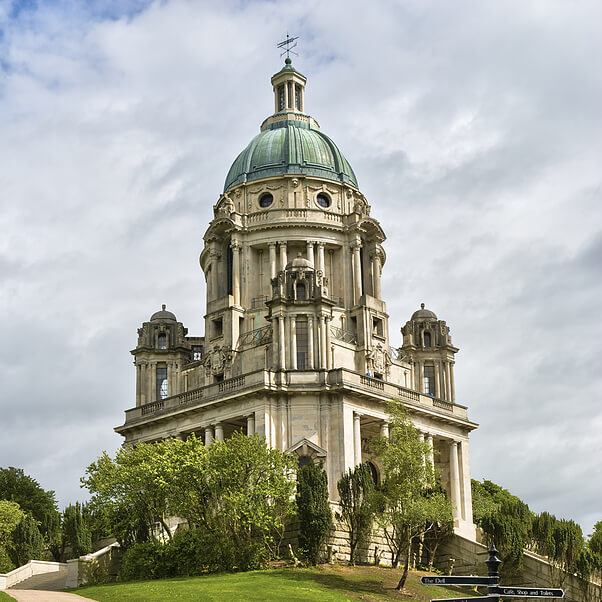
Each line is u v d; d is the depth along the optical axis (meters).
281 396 89.38
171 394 110.62
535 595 26.62
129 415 102.44
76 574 75.81
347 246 106.56
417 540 83.81
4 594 57.69
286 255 105.38
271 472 73.88
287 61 123.00
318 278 96.00
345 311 104.06
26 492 116.56
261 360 98.06
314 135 114.25
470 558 81.62
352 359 101.12
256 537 75.31
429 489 77.12
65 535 98.94
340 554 75.81
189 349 113.12
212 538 72.25
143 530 77.75
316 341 92.88
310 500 73.62
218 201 110.38
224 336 102.69
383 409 93.00
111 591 61.88
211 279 107.19
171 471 74.19
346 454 87.38
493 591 26.55
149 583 65.25
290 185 107.31
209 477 73.44
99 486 76.56
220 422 92.38
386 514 73.00
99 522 80.50
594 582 78.81
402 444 73.44
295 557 72.81
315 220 105.75
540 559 81.06
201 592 58.28
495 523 80.06
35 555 94.75
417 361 113.75
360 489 75.69
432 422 98.88
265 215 106.88
